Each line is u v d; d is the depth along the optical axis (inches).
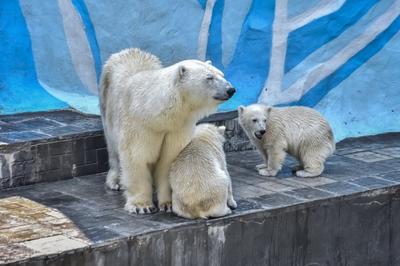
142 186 316.5
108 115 333.7
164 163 316.2
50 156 354.6
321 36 439.8
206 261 308.0
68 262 271.1
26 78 396.5
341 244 351.6
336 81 445.7
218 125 408.8
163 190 319.9
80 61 404.5
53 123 377.7
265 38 430.9
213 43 422.6
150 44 410.6
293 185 361.1
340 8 441.1
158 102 297.3
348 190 354.6
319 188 356.8
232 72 427.8
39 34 395.5
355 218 353.7
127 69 331.0
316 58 440.8
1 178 341.7
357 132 450.3
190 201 304.3
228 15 422.6
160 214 313.3
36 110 396.2
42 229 293.0
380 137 453.7
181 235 299.9
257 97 430.0
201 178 303.6
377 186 362.0
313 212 338.6
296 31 434.3
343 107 449.7
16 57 392.5
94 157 369.4
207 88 294.7
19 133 358.3
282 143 370.0
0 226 294.7
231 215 313.1
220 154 318.7
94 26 402.0
